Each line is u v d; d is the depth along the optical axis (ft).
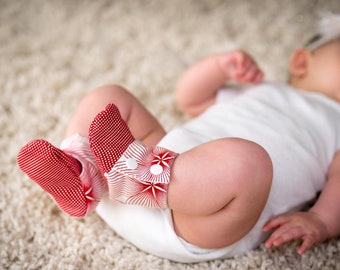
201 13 6.73
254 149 3.20
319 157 4.05
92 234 3.82
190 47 6.26
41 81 5.50
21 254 3.68
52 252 3.74
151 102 5.40
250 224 3.39
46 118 5.08
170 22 6.56
